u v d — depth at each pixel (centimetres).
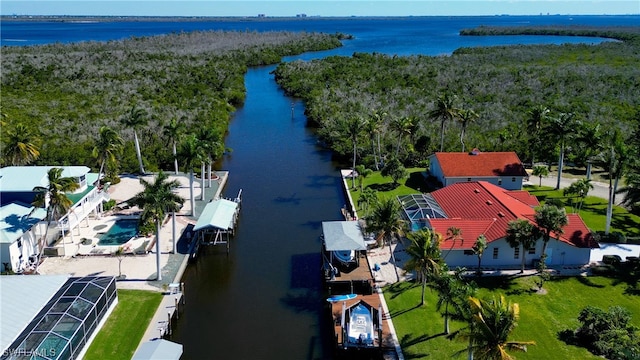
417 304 4500
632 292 4675
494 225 5234
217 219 5762
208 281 5128
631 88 12825
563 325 4175
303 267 5416
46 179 5547
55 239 5606
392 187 7488
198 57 18750
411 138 9000
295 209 6962
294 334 4288
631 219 6316
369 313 4184
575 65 16575
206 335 4256
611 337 3797
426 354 3838
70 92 12412
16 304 3744
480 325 3059
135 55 18300
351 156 8938
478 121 10288
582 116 10506
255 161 8994
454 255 5088
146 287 4772
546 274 4706
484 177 7231
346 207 7006
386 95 12494
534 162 8619
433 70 15500
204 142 6581
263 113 12544
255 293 4912
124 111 10544
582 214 6462
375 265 5153
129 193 7038
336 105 11550
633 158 5634
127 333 4066
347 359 3981
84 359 3734
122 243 5603
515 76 14462
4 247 4747
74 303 3900
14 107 10538
